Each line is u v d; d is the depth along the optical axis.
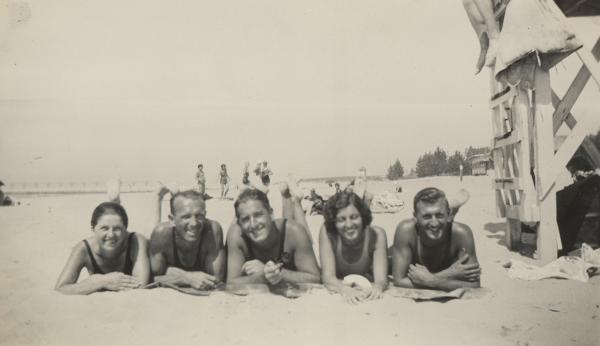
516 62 4.11
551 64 4.03
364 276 3.99
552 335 3.30
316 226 4.58
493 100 4.54
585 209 4.39
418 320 3.43
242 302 3.72
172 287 3.99
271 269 3.84
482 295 3.75
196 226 3.89
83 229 4.52
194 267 4.03
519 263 4.08
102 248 3.94
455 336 3.26
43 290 3.91
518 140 4.16
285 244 3.92
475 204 5.11
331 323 3.42
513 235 4.48
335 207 3.89
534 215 4.11
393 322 3.42
